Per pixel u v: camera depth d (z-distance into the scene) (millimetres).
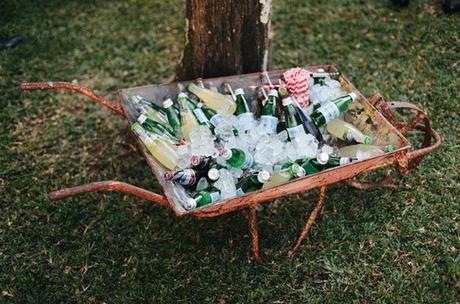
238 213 2717
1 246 2625
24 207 2764
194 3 2635
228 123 2439
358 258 2506
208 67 2799
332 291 2395
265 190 2123
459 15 3686
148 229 2678
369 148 2408
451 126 2994
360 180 2822
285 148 2389
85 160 2986
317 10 3904
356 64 3451
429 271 2436
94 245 2615
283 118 2527
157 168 2234
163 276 2498
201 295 2426
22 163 2961
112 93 3369
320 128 2512
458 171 2785
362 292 2408
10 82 3404
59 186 2859
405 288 2391
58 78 3457
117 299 2422
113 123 3184
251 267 2512
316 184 2273
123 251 2592
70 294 2451
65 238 2645
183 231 2666
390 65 3414
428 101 3148
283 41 3674
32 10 3986
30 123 3176
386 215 2652
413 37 3578
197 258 2561
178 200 2170
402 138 2312
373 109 2434
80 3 4074
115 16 3959
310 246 2566
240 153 2326
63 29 3832
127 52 3660
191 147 2336
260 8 2639
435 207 2654
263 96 2596
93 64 3559
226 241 2619
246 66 2807
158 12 3994
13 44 3674
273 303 2396
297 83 2488
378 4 3885
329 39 3662
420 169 2799
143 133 2375
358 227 2621
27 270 2529
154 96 2551
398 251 2521
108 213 2744
